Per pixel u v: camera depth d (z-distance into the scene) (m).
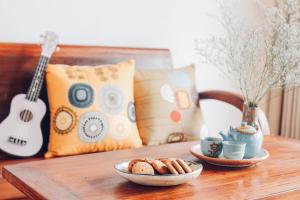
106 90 1.93
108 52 2.25
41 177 1.24
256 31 1.66
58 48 2.07
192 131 2.15
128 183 1.21
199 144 1.64
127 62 2.11
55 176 1.26
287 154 1.60
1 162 1.79
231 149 1.38
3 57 1.93
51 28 2.20
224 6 2.52
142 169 1.18
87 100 1.88
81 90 1.88
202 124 2.20
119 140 1.92
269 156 1.56
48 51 1.97
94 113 1.87
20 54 1.98
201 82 2.79
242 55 1.64
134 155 1.53
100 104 1.90
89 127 1.85
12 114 1.87
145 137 2.06
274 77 1.58
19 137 1.85
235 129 1.47
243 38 1.76
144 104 2.11
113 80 1.98
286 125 3.12
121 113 1.94
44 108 1.94
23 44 2.00
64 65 1.98
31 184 1.18
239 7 2.88
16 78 1.96
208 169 1.38
